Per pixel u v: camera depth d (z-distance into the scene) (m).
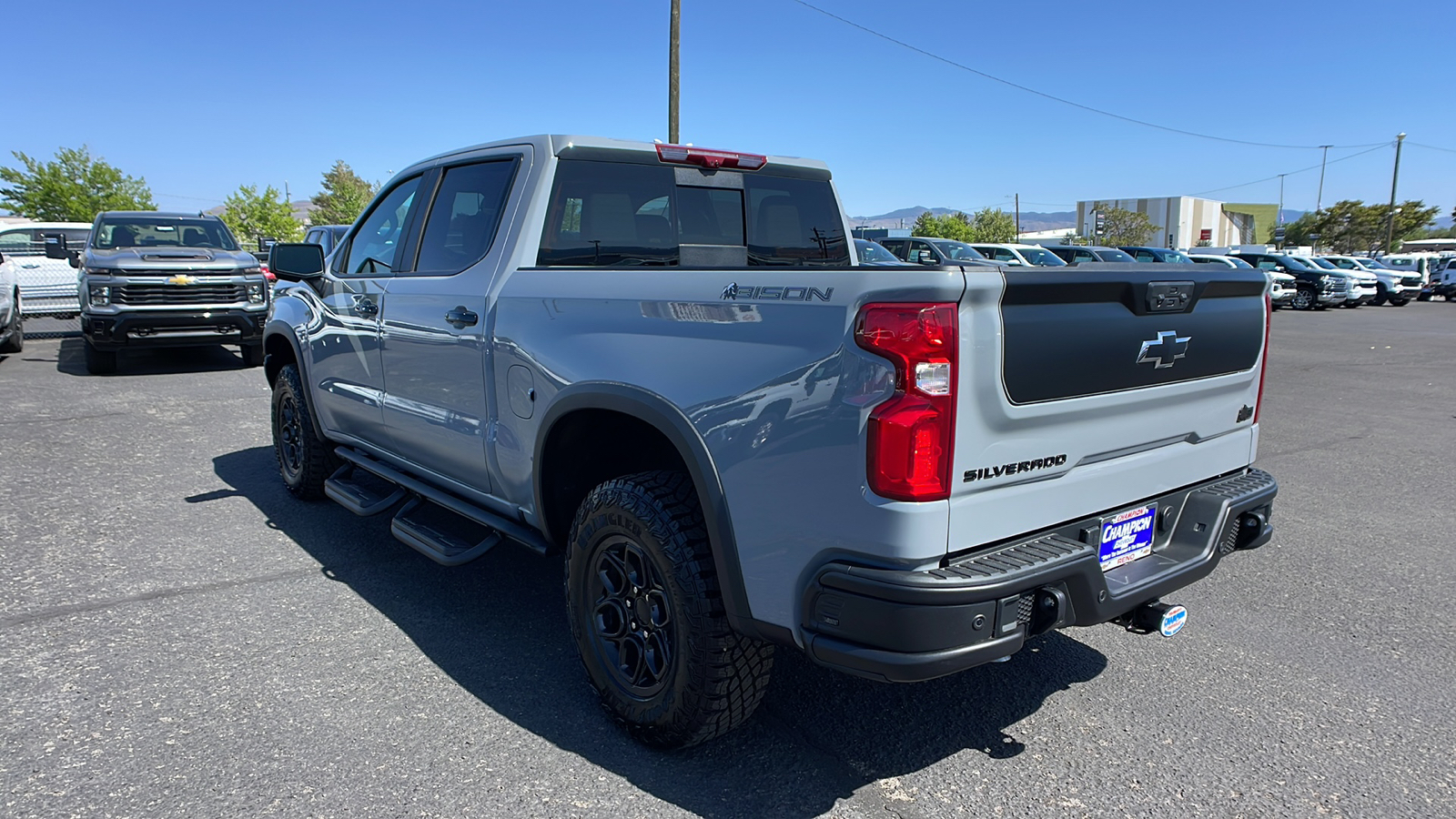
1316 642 3.64
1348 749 2.85
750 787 2.62
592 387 2.80
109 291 10.05
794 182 4.20
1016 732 2.94
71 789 2.55
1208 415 2.90
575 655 3.46
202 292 10.55
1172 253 22.50
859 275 2.19
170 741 2.81
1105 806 2.54
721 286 2.51
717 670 2.54
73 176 45.06
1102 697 3.17
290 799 2.52
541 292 3.13
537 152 3.46
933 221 65.12
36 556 4.45
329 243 13.02
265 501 5.43
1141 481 2.66
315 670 3.31
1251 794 2.60
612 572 2.90
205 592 4.02
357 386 4.45
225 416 8.11
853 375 2.14
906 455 2.07
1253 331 3.01
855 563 2.17
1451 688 3.26
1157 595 2.58
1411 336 18.09
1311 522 5.26
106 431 7.38
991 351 2.14
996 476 2.22
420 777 2.64
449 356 3.59
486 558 4.53
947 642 2.10
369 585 4.14
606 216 3.57
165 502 5.39
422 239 4.02
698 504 2.63
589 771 2.69
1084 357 2.35
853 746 2.84
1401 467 6.65
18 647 3.45
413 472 4.16
